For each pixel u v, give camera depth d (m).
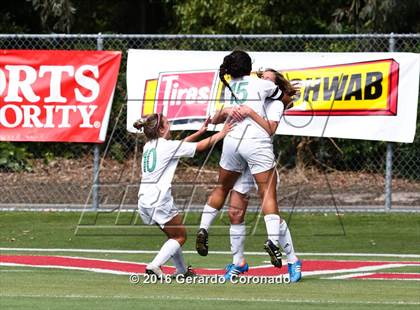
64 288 25.89
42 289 25.64
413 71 41.06
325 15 59.94
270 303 23.16
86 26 66.44
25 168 53.81
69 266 31.30
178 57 41.75
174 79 41.72
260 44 55.91
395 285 27.16
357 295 24.81
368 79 41.22
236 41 56.19
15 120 42.28
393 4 54.91
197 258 33.75
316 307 22.55
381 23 55.84
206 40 56.50
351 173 52.47
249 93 27.53
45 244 36.75
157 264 27.20
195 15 58.19
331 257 34.16
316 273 30.11
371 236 38.88
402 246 36.81
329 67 41.34
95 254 34.47
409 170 51.88
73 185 50.47
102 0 66.44
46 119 42.22
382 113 41.22
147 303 23.09
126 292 25.12
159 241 37.78
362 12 55.84
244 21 56.84
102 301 23.36
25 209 44.25
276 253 27.05
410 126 41.16
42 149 55.09
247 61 27.80
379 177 52.03
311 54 41.38
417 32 57.69
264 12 58.00
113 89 42.16
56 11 56.59
